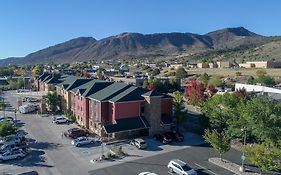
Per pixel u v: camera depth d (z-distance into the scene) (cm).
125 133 5719
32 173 3822
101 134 5881
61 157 4759
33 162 4553
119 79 13738
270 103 4891
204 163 4500
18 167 4362
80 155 4844
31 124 6888
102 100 5834
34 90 12050
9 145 5012
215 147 4453
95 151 5028
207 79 14162
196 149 5119
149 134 5828
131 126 5650
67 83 7981
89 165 4425
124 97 5759
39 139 5712
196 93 8562
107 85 6881
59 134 6056
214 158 4681
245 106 5116
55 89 9069
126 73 19138
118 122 5647
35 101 9788
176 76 17025
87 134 5966
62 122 6950
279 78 14150
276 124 4684
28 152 4956
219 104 5759
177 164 4131
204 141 5550
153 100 5800
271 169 3800
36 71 17375
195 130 6297
